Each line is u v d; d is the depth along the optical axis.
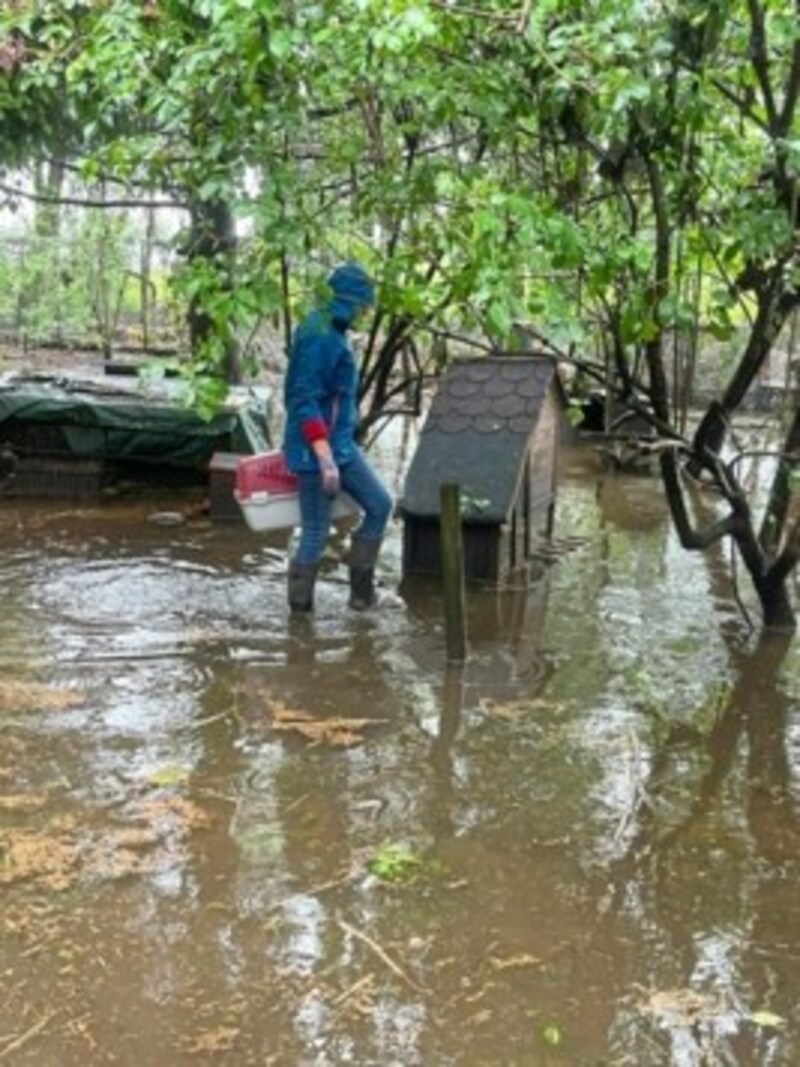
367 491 6.15
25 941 3.20
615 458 10.79
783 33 4.71
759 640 6.04
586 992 3.05
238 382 9.89
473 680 5.31
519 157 5.61
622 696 5.19
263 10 4.15
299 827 3.88
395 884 3.54
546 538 8.00
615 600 6.70
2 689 4.96
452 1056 2.78
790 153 4.72
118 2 4.99
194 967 3.10
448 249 5.15
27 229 16.55
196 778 4.21
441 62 5.00
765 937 3.33
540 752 4.55
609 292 5.50
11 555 7.15
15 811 3.92
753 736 4.79
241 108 4.76
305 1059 2.76
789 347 9.96
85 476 8.73
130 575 6.80
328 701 4.99
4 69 6.80
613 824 3.98
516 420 7.00
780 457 5.83
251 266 5.17
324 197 5.45
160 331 17.05
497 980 3.08
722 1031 2.90
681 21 4.69
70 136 9.42
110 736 4.55
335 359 5.87
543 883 3.58
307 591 6.16
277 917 3.34
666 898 3.52
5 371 11.78
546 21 4.76
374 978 3.08
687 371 7.63
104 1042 2.80
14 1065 2.72
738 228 4.95
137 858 3.64
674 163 5.07
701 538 5.88
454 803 4.09
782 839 3.92
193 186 5.28
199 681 5.17
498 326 4.58
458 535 5.43
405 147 5.93
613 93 4.47
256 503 6.15
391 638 5.84
